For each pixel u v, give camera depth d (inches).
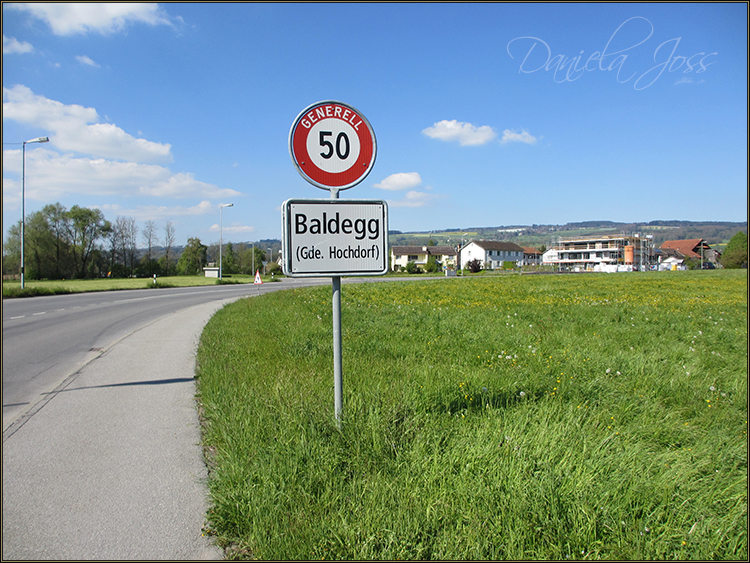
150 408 202.7
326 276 146.6
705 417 175.8
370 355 271.3
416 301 719.1
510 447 128.3
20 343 388.8
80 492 126.5
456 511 103.6
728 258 3459.6
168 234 3508.9
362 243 148.3
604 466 122.7
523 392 179.6
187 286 1604.3
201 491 127.1
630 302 690.8
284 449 129.8
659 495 111.2
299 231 143.8
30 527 109.3
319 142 148.6
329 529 98.9
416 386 192.5
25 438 167.6
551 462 121.5
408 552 92.7
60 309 714.8
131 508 118.0
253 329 397.7
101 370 279.9
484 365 247.0
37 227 2785.4
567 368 231.1
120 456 151.1
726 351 301.4
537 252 5885.8
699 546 95.8
